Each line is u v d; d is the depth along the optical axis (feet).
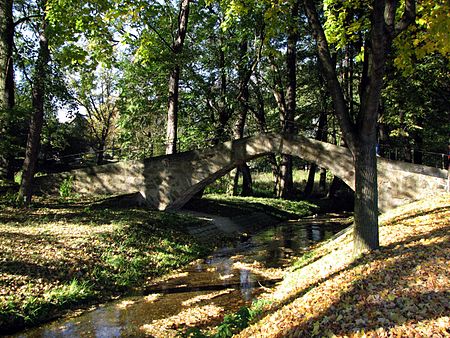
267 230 67.31
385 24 25.50
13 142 59.57
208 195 88.69
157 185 61.46
